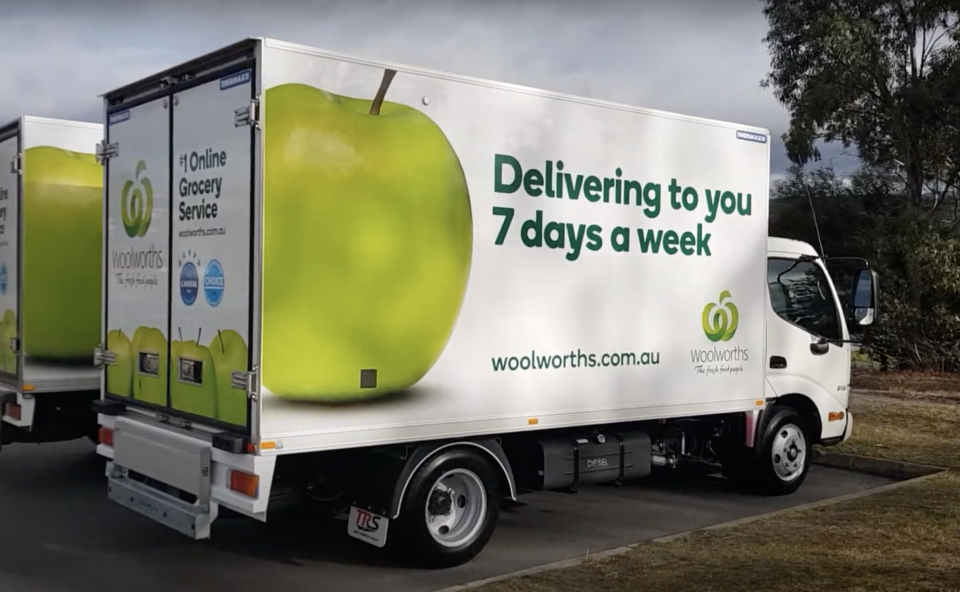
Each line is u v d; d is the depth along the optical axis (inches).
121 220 254.8
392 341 222.1
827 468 390.6
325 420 210.7
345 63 212.7
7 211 324.8
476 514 244.8
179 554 251.8
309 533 273.9
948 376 748.6
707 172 294.0
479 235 238.8
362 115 215.8
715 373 297.6
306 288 206.7
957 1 741.9
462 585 215.8
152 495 230.8
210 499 214.7
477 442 242.8
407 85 223.9
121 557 248.5
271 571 237.3
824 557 236.2
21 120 311.4
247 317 203.5
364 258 216.4
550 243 254.2
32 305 312.5
